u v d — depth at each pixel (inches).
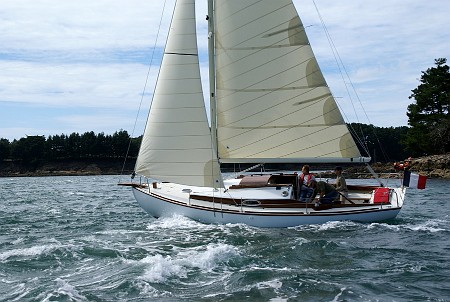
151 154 715.4
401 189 723.4
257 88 736.3
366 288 411.5
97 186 2359.7
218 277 446.3
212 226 679.7
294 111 738.8
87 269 482.3
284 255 522.6
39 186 2456.9
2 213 1018.1
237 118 737.6
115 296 399.9
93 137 6279.5
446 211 941.8
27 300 393.4
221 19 731.4
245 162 744.3
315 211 671.8
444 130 2906.0
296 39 729.0
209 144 702.5
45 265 499.8
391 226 681.6
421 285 419.2
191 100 706.2
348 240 599.8
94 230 734.5
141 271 466.9
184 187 763.4
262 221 668.1
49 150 6338.6
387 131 4798.2
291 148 741.3
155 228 690.8
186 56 709.9
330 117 732.0
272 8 729.0
